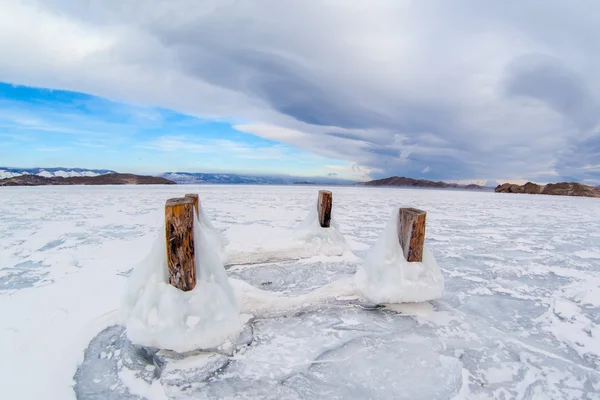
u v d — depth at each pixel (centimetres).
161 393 169
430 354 206
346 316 256
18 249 451
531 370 193
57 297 284
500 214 1007
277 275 349
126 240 516
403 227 274
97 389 173
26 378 178
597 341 228
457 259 441
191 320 198
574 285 342
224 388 172
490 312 272
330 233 439
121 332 229
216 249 386
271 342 218
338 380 180
